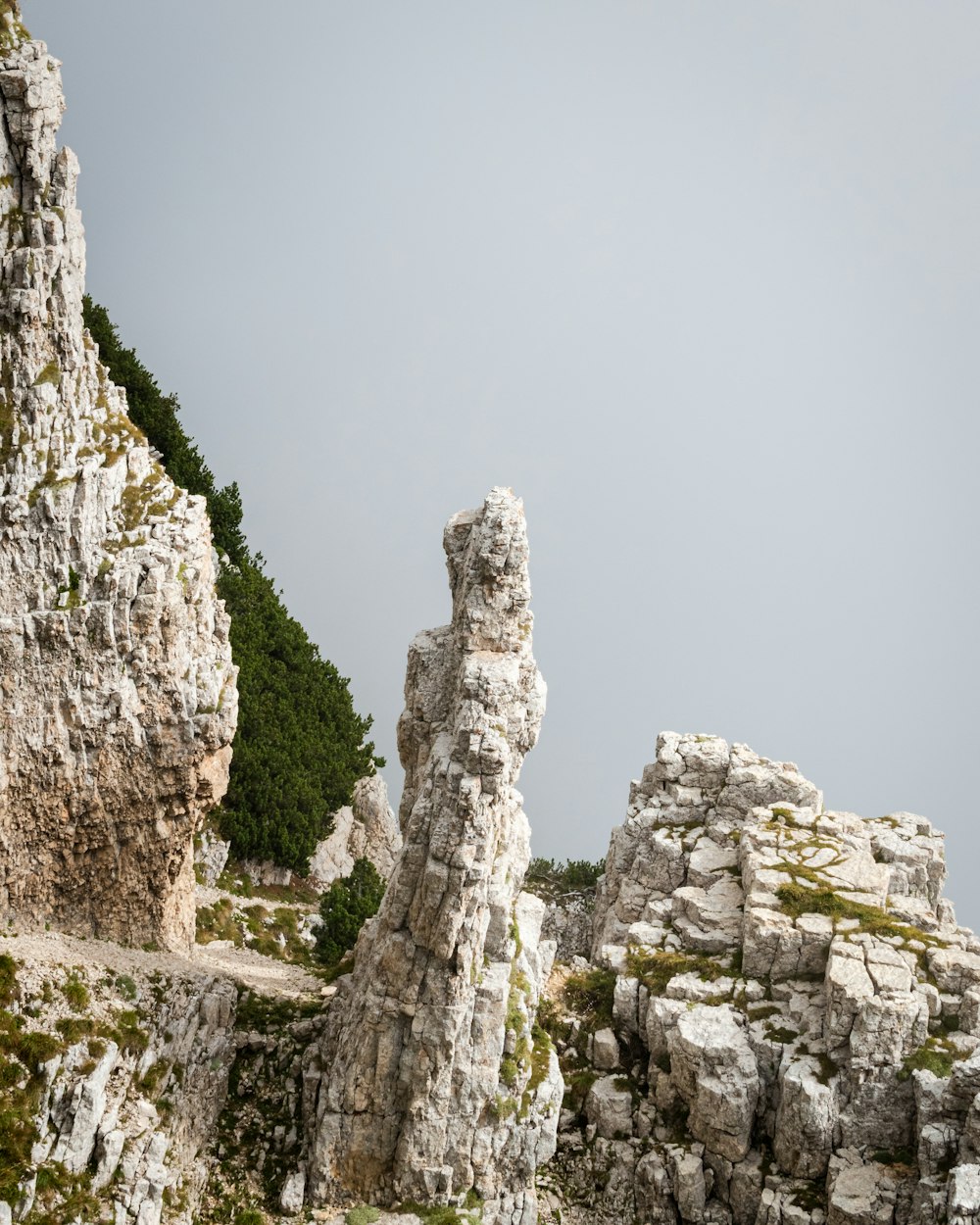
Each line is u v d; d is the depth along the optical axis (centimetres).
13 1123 4072
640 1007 5100
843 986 4619
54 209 4566
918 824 5869
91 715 4581
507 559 4444
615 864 6088
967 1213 3903
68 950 4662
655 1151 4772
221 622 5038
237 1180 4516
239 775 7212
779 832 5616
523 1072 4516
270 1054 4791
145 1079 4428
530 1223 4544
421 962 4309
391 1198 4434
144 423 8538
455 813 4159
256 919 6656
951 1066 4506
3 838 4594
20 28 4594
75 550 4550
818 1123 4503
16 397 4531
